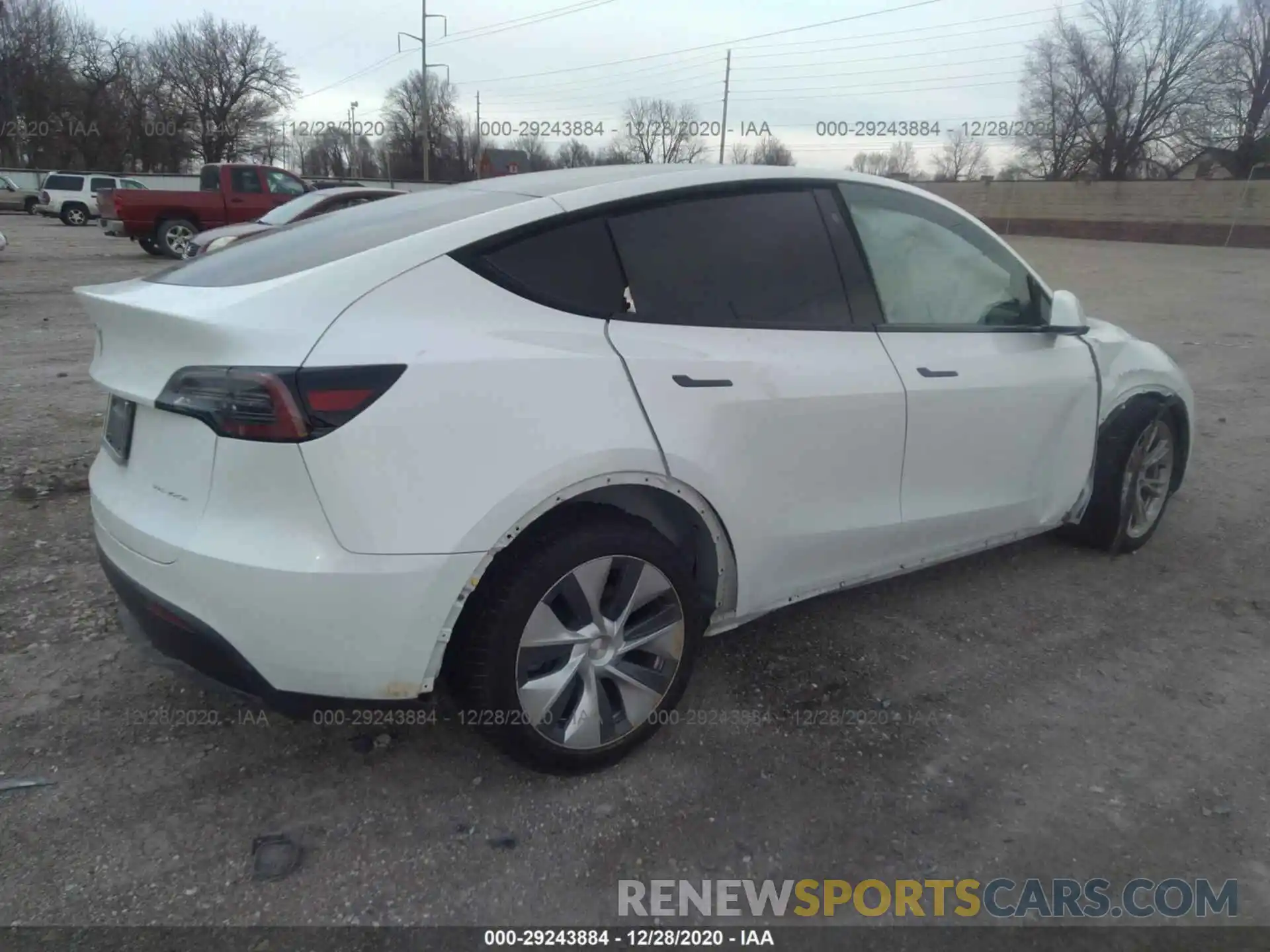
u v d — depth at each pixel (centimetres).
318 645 220
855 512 312
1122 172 5059
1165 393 428
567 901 223
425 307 233
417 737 283
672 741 284
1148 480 430
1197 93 4819
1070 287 1780
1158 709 310
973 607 381
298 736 282
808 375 289
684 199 286
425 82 4416
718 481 270
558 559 241
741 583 287
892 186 343
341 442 213
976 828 251
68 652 323
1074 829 251
